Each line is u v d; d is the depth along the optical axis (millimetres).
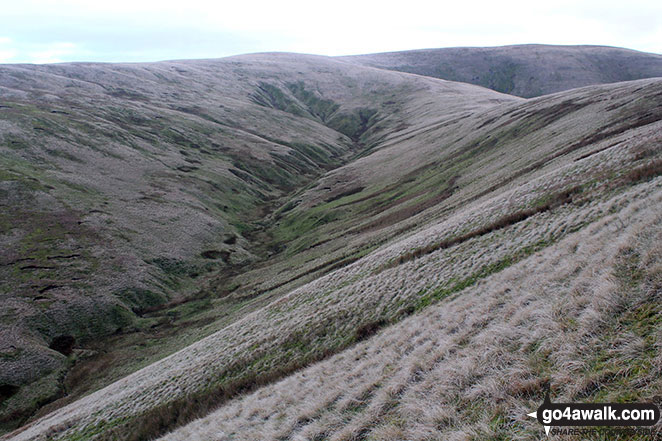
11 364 42969
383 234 50406
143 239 74000
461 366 8562
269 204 116312
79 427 24234
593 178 23828
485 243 22953
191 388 22531
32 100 138250
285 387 15242
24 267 58375
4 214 69250
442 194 58906
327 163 159875
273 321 28344
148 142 128750
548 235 18891
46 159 94562
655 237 9242
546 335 8039
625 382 5707
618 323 7105
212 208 99125
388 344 14438
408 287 22047
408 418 7918
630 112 46719
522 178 40250
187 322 53281
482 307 12250
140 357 45688
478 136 87062
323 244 65750
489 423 6391
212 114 184375
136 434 19641
